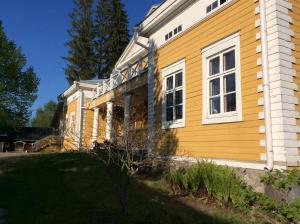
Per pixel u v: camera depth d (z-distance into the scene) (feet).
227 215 19.57
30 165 43.09
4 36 74.90
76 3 140.36
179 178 25.93
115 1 142.82
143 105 57.26
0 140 117.70
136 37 42.78
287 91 22.34
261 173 22.63
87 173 33.68
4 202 25.26
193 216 19.34
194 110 30.86
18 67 76.13
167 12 35.86
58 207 23.03
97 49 138.10
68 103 91.91
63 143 80.84
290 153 21.50
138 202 22.26
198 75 30.76
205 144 28.76
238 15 26.37
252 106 23.99
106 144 29.89
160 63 38.01
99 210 21.24
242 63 25.34
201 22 30.94
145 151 36.94
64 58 136.87
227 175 22.72
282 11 23.45
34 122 243.60
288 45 23.18
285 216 19.53
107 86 61.72
